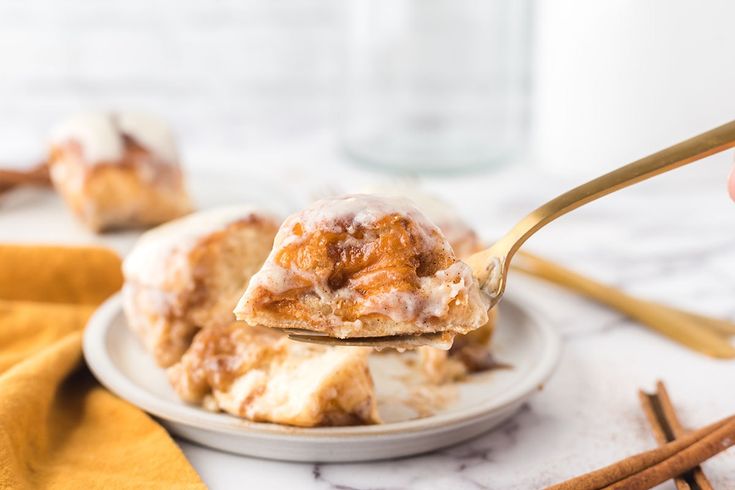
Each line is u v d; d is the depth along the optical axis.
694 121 0.74
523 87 0.86
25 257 0.59
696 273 0.64
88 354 0.52
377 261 0.45
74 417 0.50
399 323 0.44
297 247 0.45
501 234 0.68
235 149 0.85
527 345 0.54
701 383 0.53
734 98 0.73
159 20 0.87
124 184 0.65
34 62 0.88
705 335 0.56
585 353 0.55
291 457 0.47
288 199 0.69
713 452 0.46
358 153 0.81
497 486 0.47
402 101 0.84
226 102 0.89
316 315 0.45
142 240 0.55
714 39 0.72
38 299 0.59
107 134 0.66
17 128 0.89
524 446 0.49
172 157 0.67
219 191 0.70
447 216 0.55
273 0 0.87
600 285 0.60
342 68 0.88
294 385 0.48
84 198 0.65
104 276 0.59
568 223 0.70
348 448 0.47
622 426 0.50
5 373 0.50
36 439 0.48
